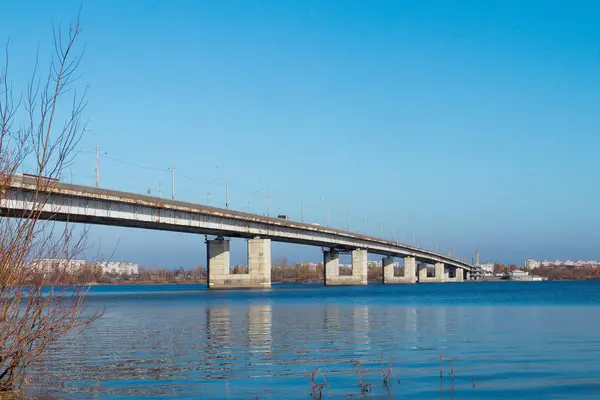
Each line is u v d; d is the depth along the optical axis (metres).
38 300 17.02
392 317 53.75
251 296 112.56
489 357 27.08
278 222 146.00
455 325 44.50
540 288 187.62
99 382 20.95
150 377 22.02
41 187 16.50
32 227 16.47
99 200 87.50
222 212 122.06
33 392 19.25
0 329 16.69
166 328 43.38
